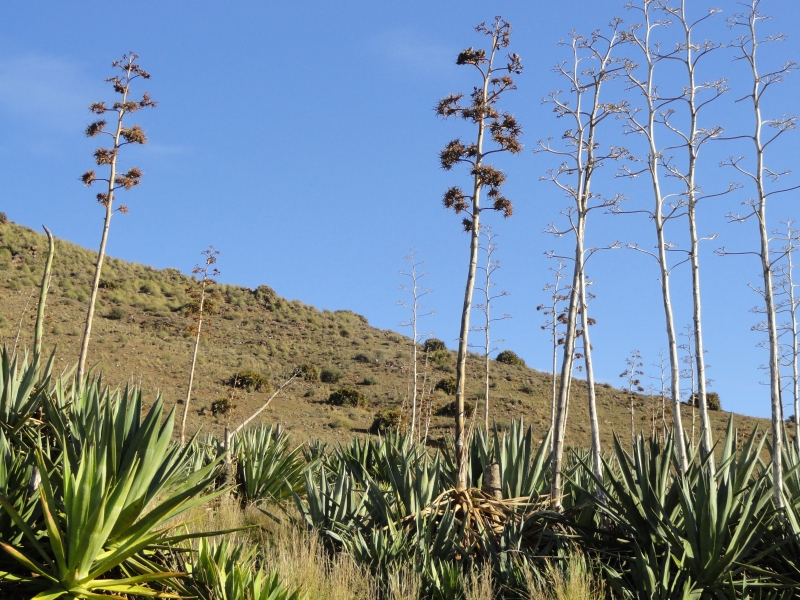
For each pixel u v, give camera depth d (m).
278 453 13.59
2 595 6.42
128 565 7.06
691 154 9.95
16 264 54.59
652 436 8.59
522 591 7.63
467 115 9.91
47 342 37.12
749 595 7.14
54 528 6.24
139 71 13.63
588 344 9.82
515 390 44.88
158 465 7.29
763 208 9.21
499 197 9.82
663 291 9.64
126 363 38.25
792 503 8.15
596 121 10.46
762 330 10.20
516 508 9.33
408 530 8.99
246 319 62.31
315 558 8.22
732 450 8.38
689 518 7.23
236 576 6.83
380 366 52.94
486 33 10.16
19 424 8.51
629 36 10.57
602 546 8.37
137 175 13.37
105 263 65.50
